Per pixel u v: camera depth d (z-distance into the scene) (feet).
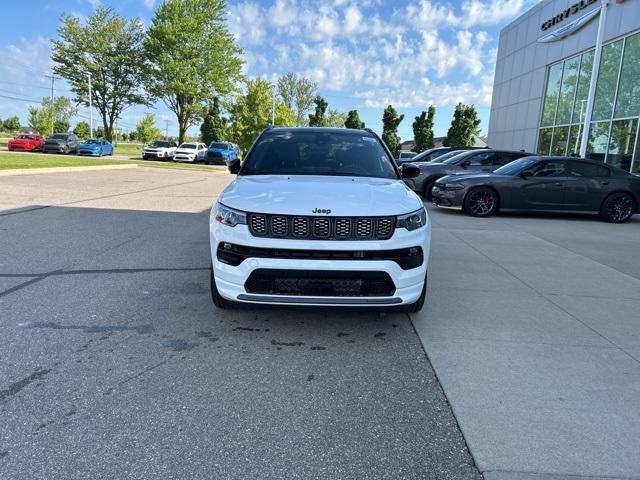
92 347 11.48
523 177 35.50
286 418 8.91
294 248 11.29
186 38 160.76
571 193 35.45
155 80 169.99
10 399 9.18
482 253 23.18
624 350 12.21
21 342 11.60
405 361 11.30
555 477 7.50
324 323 13.42
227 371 10.57
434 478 7.45
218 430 8.47
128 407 9.06
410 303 12.09
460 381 10.41
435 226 30.73
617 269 20.84
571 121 66.39
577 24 62.28
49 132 239.91
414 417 9.04
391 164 16.25
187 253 20.76
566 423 8.93
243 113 165.89
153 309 14.03
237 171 17.57
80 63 169.68
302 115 239.91
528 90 80.02
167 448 7.95
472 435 8.51
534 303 15.79
